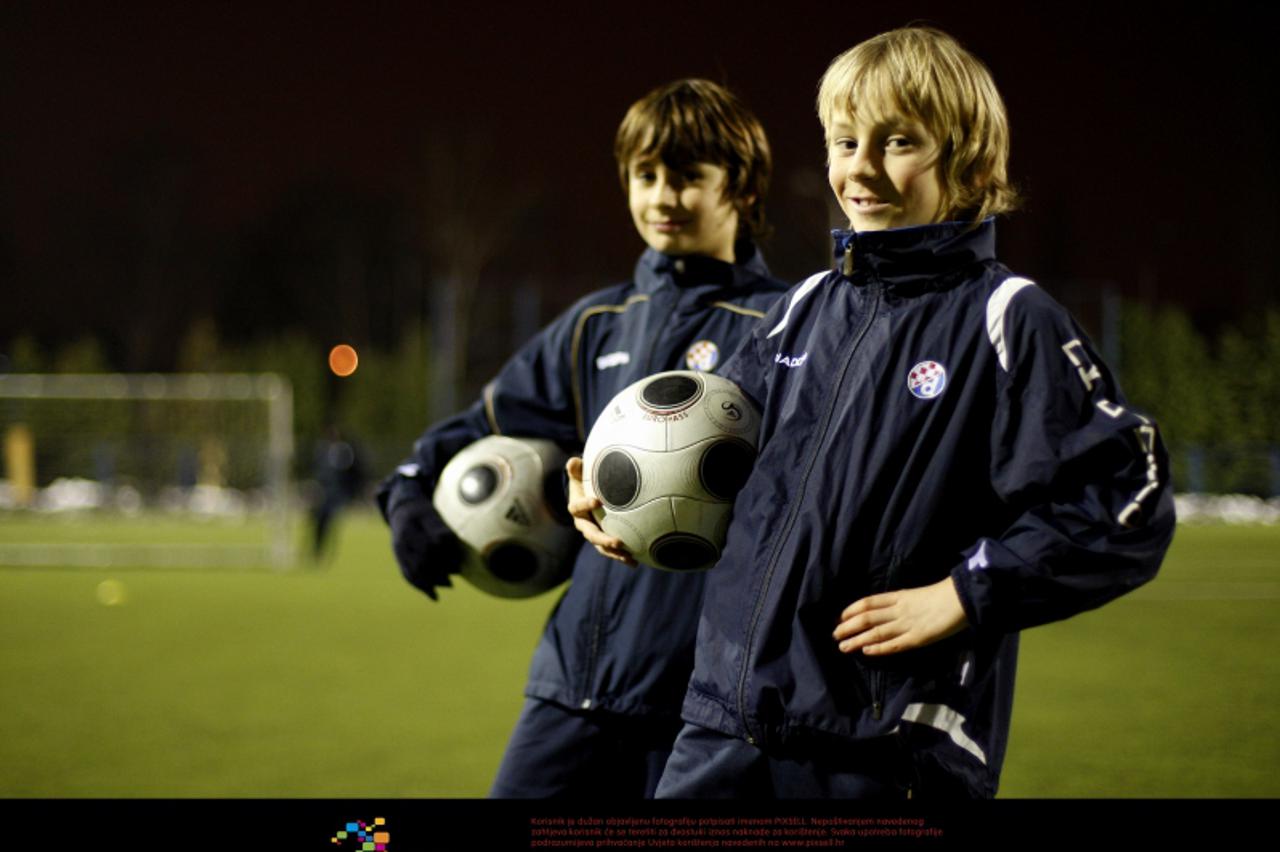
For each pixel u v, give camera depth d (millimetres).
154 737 6504
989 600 2152
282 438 18781
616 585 3348
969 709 2287
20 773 5699
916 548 2275
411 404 33000
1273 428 29547
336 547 21391
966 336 2318
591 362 3672
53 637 10523
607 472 2730
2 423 28406
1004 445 2244
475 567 3602
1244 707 7359
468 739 6469
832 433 2381
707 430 2676
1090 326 30094
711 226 3586
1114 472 2154
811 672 2299
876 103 2398
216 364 34625
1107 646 9938
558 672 3385
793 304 2662
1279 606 12648
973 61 2457
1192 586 14508
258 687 8055
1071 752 6164
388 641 10250
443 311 30828
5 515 27922
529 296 31672
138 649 9805
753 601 2395
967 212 2449
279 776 5637
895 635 2227
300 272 47562
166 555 19406
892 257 2383
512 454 3625
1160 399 29688
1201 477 28859
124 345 46312
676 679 3291
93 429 29016
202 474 29969
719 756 2432
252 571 17031
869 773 2303
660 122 3543
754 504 2465
